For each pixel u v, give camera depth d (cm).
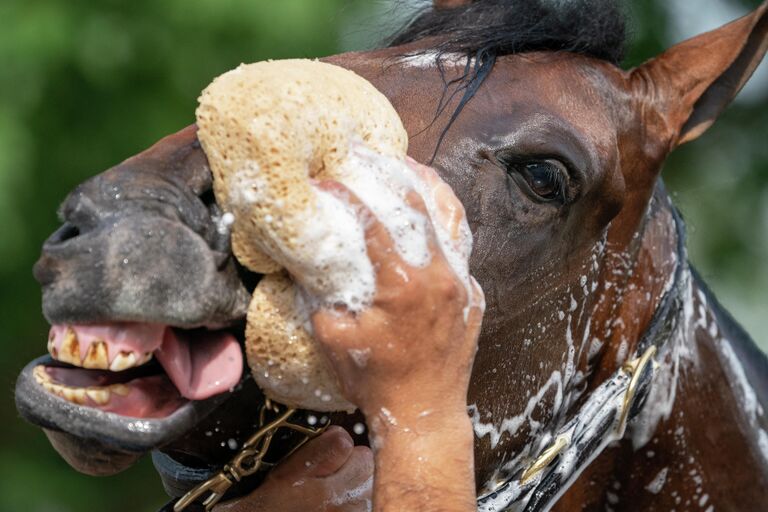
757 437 381
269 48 778
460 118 300
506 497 306
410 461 235
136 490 962
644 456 362
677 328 360
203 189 244
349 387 239
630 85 344
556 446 314
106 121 824
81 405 235
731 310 965
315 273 233
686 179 943
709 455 371
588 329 335
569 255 317
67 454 251
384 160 244
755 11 350
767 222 952
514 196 300
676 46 354
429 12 357
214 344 245
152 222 234
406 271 235
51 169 823
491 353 303
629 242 341
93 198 238
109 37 810
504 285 301
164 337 240
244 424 264
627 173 337
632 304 345
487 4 344
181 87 830
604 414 326
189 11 793
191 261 235
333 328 235
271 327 240
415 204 240
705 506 372
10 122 786
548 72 323
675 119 347
